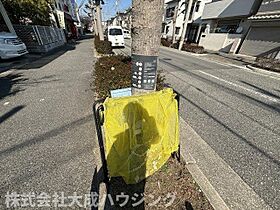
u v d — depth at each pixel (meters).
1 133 2.89
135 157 1.73
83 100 4.21
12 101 4.14
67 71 6.97
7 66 7.59
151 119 1.72
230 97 4.96
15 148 2.54
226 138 3.00
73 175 2.10
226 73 8.17
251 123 3.56
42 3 13.27
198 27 22.97
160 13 1.64
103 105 1.48
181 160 2.27
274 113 4.07
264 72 8.75
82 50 13.75
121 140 1.60
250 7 13.77
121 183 1.92
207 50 18.25
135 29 1.72
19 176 2.07
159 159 1.95
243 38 15.05
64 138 2.78
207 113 3.89
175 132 2.01
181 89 5.41
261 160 2.51
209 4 18.91
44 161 2.30
